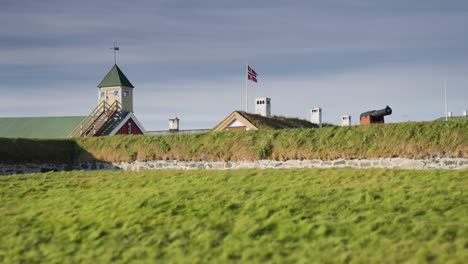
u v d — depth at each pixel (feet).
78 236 67.31
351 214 64.49
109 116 192.13
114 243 63.67
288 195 73.51
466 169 84.74
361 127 102.32
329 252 54.08
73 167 129.39
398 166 94.32
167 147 119.03
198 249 58.95
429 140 93.15
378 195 70.49
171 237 63.00
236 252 57.00
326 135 104.12
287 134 108.37
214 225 65.10
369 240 56.13
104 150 126.41
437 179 78.28
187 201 74.84
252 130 114.21
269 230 62.28
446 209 63.05
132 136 127.44
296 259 53.42
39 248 65.31
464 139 90.38
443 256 50.19
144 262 57.26
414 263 49.16
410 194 69.62
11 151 124.16
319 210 66.74
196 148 115.44
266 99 170.40
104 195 84.12
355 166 98.27
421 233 56.03
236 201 72.84
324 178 84.94
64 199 84.79
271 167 105.81
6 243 67.36
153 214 71.05
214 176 92.43
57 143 131.95
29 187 95.45
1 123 209.97
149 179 95.45
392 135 97.45
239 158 109.19
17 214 78.89
